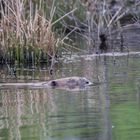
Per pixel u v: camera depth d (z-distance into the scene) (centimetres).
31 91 2553
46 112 2095
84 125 1889
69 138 1744
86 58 3597
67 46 3978
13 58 3481
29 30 3538
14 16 3597
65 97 2369
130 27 4819
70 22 4653
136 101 2216
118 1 5066
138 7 4991
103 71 3042
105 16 4634
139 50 3831
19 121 1981
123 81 2703
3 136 1800
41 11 3891
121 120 1927
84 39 4353
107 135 1759
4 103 2298
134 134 1758
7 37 3525
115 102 2216
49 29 3572
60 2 4597
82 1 4722
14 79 2909
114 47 4006
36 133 1817
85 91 2489
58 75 2989
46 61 3488
